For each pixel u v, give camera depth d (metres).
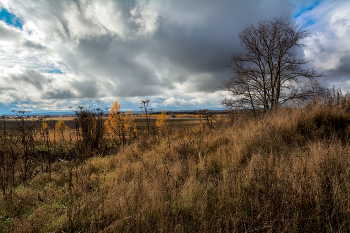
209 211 2.32
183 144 5.43
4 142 4.52
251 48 15.52
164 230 2.05
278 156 3.71
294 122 5.09
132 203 2.62
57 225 2.37
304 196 2.20
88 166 5.13
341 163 2.85
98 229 2.13
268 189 2.37
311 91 13.68
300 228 1.83
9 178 3.90
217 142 5.54
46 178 4.38
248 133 5.24
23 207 2.98
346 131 4.16
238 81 15.10
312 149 3.51
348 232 1.80
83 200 2.89
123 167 4.53
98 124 8.59
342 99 5.96
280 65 15.09
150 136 8.12
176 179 3.27
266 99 14.72
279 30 14.83
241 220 2.05
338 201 2.15
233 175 3.16
